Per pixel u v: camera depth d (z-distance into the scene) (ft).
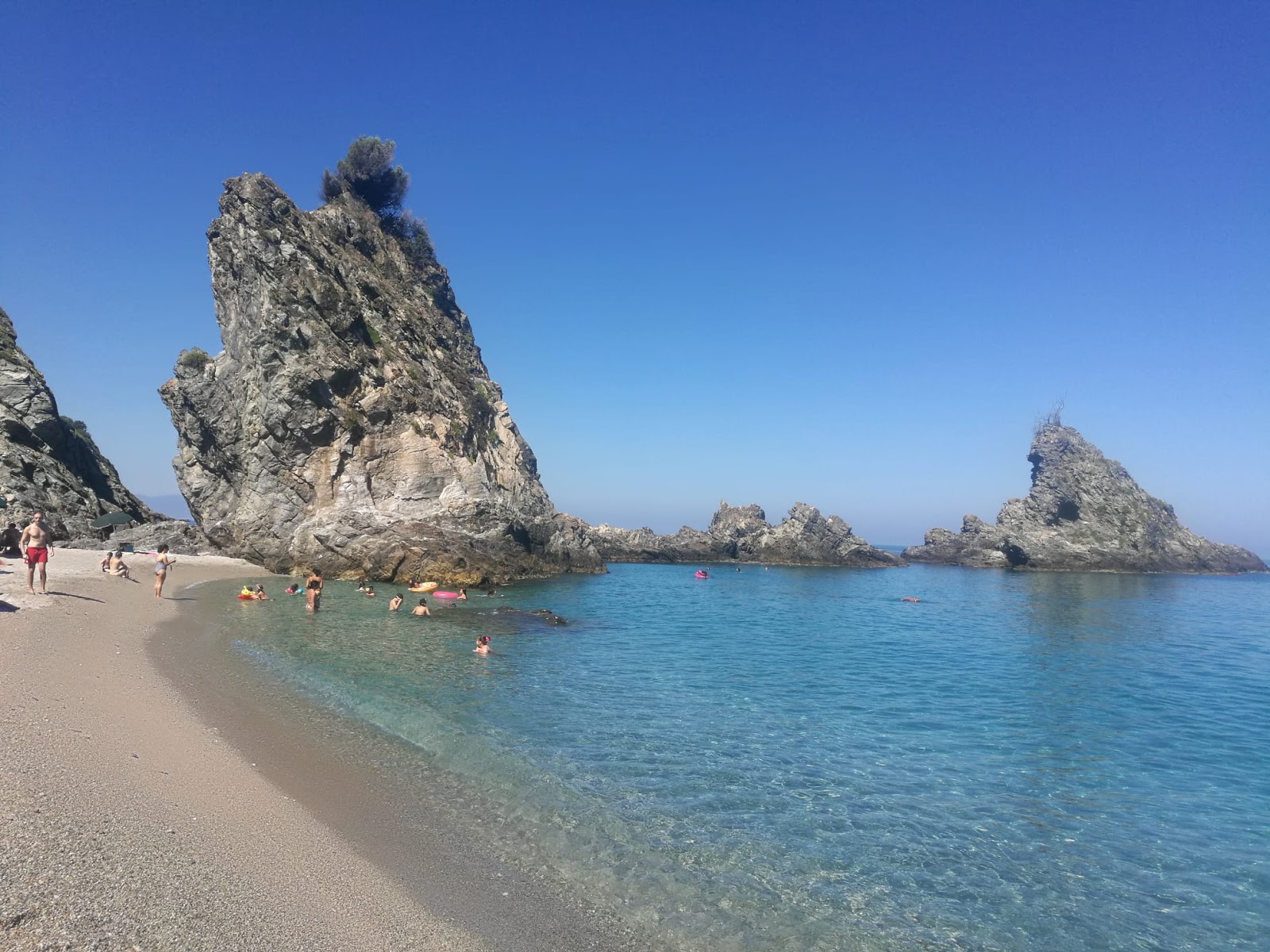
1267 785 49.24
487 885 29.22
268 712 50.88
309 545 160.45
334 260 195.42
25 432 187.62
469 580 161.07
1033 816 42.01
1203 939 29.55
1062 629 135.23
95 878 23.12
